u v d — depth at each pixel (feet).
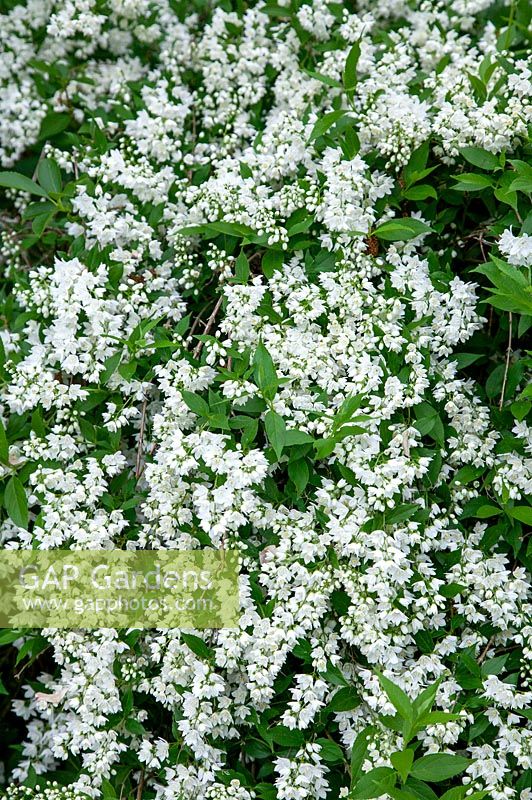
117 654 5.34
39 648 5.42
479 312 5.57
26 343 5.68
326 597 5.12
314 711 5.09
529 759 5.07
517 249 5.25
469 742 5.12
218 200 5.57
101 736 5.26
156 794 5.34
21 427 5.53
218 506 5.10
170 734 5.54
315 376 5.24
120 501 5.37
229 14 6.36
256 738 5.28
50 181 5.76
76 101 6.61
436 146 5.63
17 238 6.49
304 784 5.07
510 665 5.25
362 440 5.16
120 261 5.60
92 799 5.30
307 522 5.17
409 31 6.31
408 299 5.31
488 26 6.22
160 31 6.70
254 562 5.23
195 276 5.65
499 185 5.40
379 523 5.09
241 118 6.14
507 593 5.22
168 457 5.12
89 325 5.40
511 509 5.12
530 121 5.49
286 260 5.59
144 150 5.87
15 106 6.50
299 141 5.60
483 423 5.32
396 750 5.07
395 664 5.14
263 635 5.11
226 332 5.39
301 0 6.10
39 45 6.81
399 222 5.39
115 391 5.45
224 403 5.20
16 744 6.19
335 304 5.33
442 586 5.17
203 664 5.11
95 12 6.40
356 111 5.61
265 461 5.05
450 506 5.30
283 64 6.22
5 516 5.65
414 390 5.20
